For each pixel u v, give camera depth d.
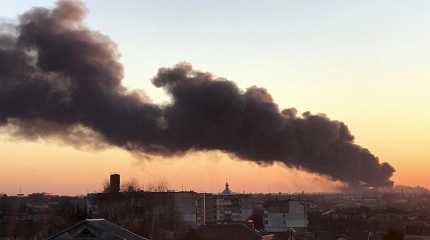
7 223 141.50
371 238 131.38
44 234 120.12
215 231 118.56
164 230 126.62
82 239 48.16
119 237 48.12
